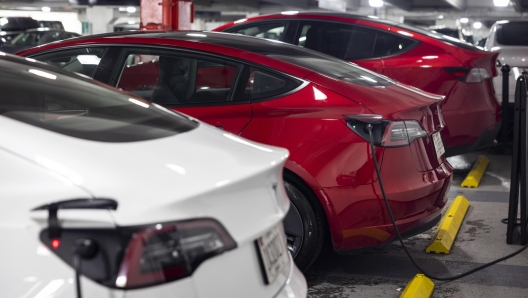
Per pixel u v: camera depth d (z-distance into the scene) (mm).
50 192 1491
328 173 3221
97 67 3830
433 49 6027
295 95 3367
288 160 3252
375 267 3869
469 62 5891
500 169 7086
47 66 2404
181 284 1467
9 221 1475
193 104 3537
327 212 3244
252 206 1727
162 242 1449
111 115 1988
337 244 3287
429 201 3473
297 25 6680
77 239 1440
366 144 3213
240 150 1906
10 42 19938
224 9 45875
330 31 6504
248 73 3488
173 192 1511
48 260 1441
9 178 1525
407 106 3389
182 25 9008
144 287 1420
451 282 3617
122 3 22703
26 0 42812
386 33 6250
